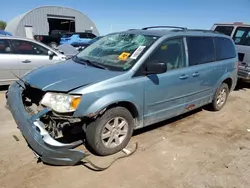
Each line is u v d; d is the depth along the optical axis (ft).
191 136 14.03
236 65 18.89
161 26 15.93
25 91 11.62
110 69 11.58
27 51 22.06
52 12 94.17
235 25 27.30
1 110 16.49
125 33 14.43
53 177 9.73
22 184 9.23
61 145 9.14
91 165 10.52
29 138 9.24
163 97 12.86
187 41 14.28
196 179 10.14
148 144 12.73
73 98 9.61
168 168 10.79
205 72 15.44
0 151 11.32
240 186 9.86
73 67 12.28
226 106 20.15
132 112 11.97
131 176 10.08
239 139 14.07
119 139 11.56
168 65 12.95
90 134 10.61
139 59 11.68
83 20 101.50
